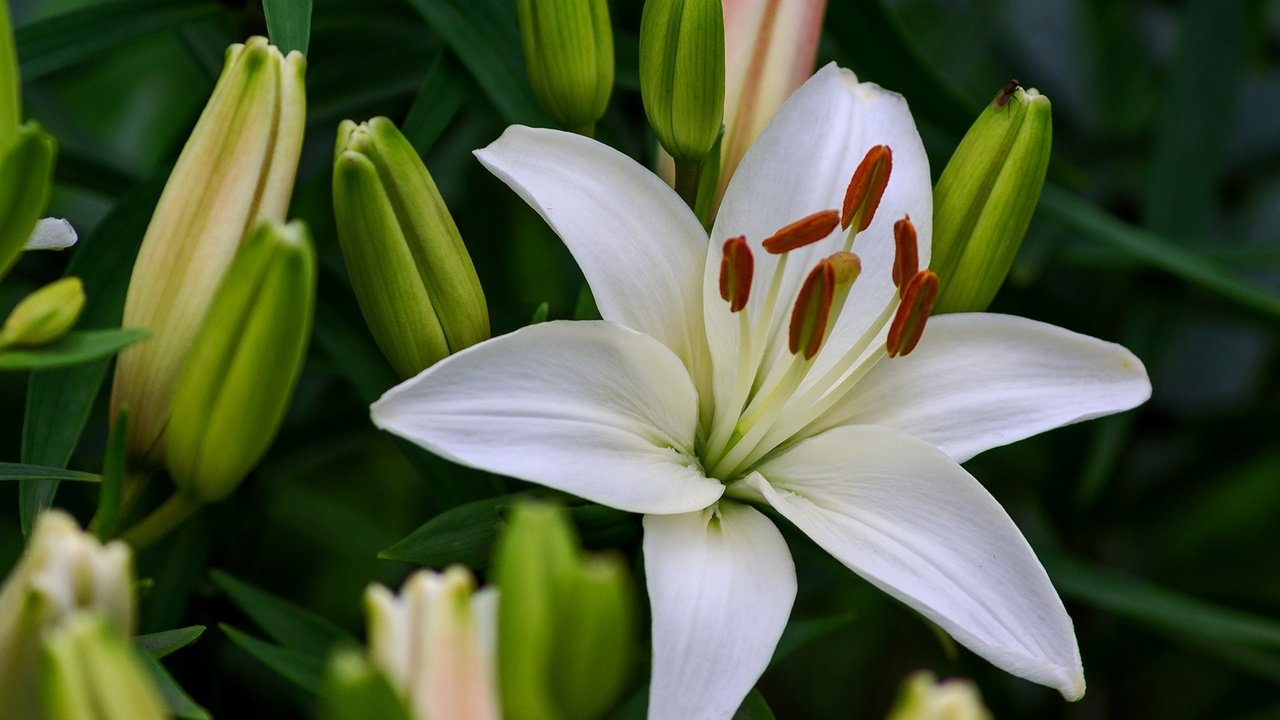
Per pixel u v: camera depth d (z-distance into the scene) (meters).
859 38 1.02
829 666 1.13
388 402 0.91
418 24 1.04
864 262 0.97
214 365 0.90
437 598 0.85
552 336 0.93
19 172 0.89
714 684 0.91
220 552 0.99
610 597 0.84
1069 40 1.15
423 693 0.85
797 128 0.97
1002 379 0.96
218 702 1.00
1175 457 1.10
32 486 0.93
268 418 0.91
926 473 0.94
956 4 1.13
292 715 1.05
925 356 0.96
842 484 0.95
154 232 0.92
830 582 1.05
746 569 0.92
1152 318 1.09
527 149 0.94
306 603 1.10
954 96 1.02
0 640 0.85
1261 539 1.11
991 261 0.96
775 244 0.94
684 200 0.97
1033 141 0.95
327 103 1.02
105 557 0.85
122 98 1.13
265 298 0.89
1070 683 0.92
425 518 1.09
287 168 0.92
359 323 0.99
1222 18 1.08
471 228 1.07
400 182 0.92
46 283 1.02
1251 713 1.10
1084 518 1.10
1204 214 1.08
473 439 0.91
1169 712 1.11
